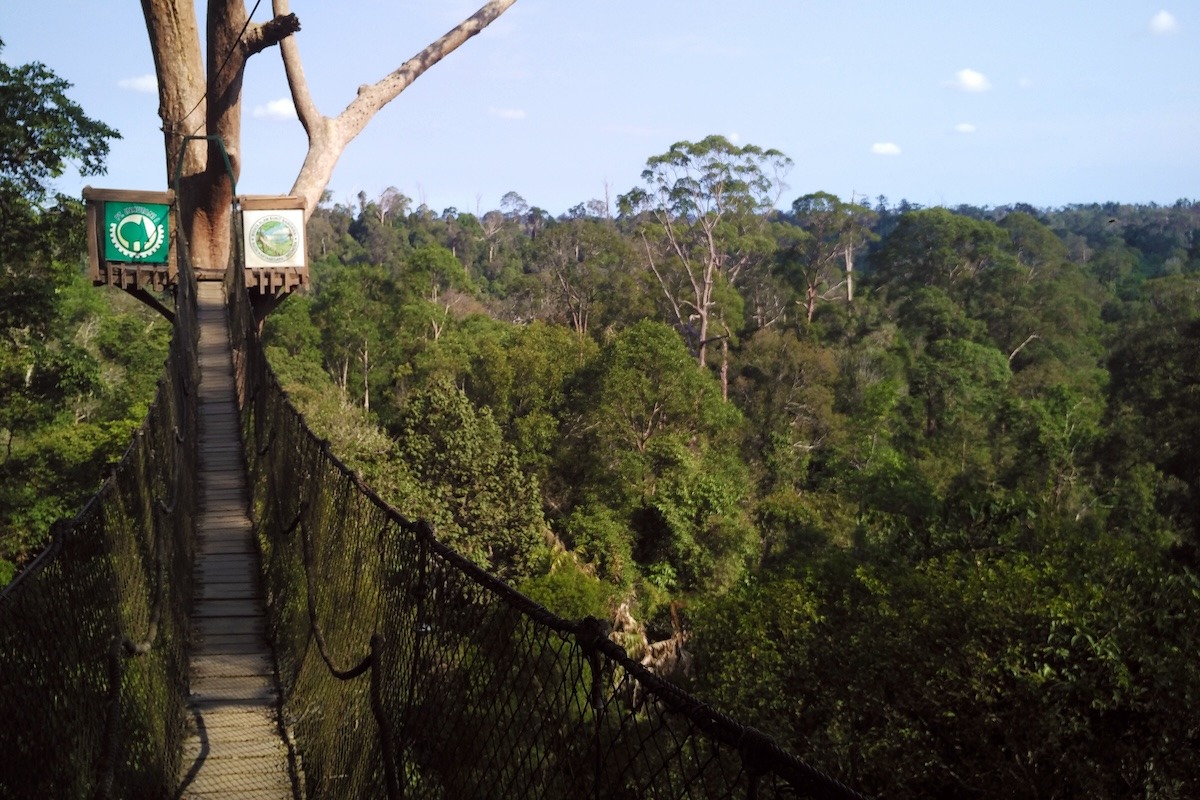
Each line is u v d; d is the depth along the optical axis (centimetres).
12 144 2005
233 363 1381
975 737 895
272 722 607
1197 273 5197
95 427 2945
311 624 574
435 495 2470
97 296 4169
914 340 6206
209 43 1452
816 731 1030
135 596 534
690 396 3834
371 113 1609
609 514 3306
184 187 1594
